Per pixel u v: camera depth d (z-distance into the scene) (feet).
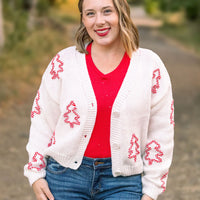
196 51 70.13
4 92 29.04
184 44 79.00
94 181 7.52
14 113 25.99
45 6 74.28
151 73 7.36
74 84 7.32
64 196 7.62
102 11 7.20
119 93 7.16
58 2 104.22
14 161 18.13
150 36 89.97
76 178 7.54
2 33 40.75
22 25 50.57
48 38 54.80
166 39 86.07
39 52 46.62
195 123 25.63
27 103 28.50
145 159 7.63
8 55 39.58
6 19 52.95
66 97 7.36
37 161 7.73
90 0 7.19
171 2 89.86
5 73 34.53
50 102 7.69
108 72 7.36
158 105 7.49
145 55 7.47
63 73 7.44
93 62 7.40
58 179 7.57
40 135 7.84
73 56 7.52
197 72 46.73
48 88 7.61
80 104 7.23
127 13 7.29
